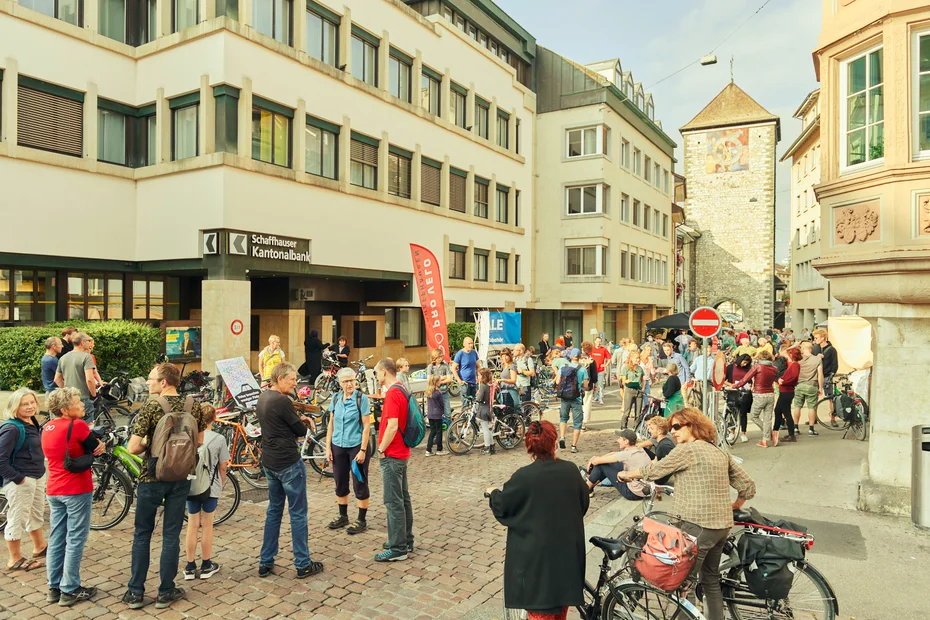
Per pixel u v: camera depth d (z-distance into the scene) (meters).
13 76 14.10
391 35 21.33
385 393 6.24
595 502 8.17
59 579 5.12
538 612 3.77
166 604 5.03
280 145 17.03
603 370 18.75
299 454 5.73
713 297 56.94
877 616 4.95
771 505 7.86
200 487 5.45
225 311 15.05
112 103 16.28
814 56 9.27
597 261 32.16
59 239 14.98
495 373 15.77
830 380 14.54
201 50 15.48
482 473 9.70
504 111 29.50
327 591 5.36
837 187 8.15
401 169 22.06
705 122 56.97
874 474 7.76
